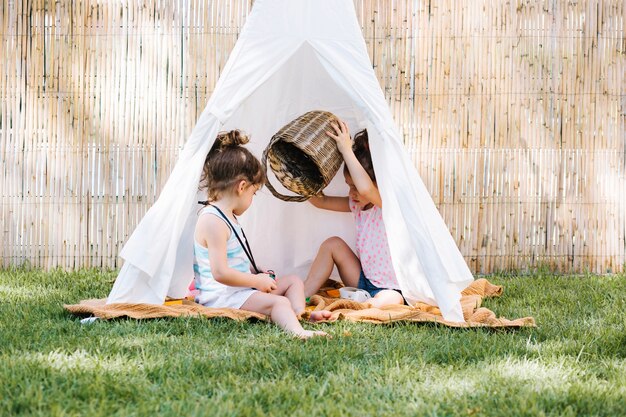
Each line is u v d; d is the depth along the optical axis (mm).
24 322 3453
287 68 4246
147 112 5324
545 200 5488
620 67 5484
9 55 5281
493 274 5469
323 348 3008
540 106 5445
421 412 2297
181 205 3650
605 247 5531
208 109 3723
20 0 5266
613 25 5469
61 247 5367
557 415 2312
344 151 3994
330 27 3832
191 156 3691
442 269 3609
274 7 3838
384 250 4211
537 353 3049
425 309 3900
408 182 3688
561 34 5434
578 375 2734
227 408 2271
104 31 5285
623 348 3145
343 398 2426
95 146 5332
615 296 4402
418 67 5375
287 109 4379
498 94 5418
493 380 2645
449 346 3084
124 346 2994
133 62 5305
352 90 3746
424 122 5398
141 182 5355
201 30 5301
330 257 4352
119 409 2277
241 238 3795
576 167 5496
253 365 2734
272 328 3395
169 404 2318
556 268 5527
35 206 5344
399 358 2896
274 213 4484
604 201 5520
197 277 3771
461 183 5438
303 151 3920
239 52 3785
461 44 5379
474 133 5422
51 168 5336
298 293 3812
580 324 3674
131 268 3650
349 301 3922
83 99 5309
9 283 4727
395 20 5348
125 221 5367
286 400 2404
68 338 3104
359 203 4309
